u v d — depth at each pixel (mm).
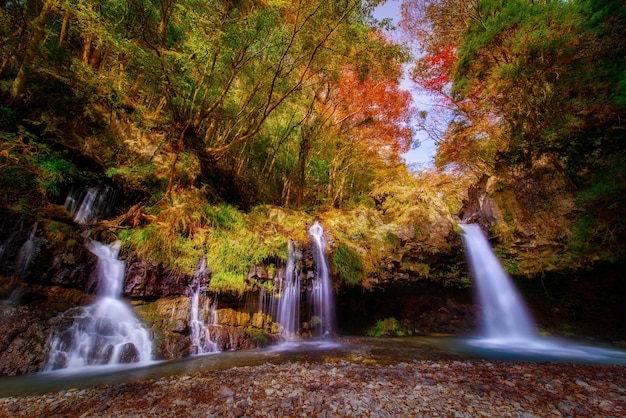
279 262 8109
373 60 11781
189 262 7102
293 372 5164
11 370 4613
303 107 14500
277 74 9758
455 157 14961
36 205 6133
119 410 3551
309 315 9047
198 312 7016
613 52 9398
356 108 14742
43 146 6219
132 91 9867
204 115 9625
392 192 12266
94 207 7754
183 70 8359
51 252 5566
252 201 12492
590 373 5570
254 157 14734
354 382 4684
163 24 8219
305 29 9883
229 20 8016
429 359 6766
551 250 10164
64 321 5352
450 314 11719
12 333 4816
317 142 15148
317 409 3660
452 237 10578
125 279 6371
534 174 11055
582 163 10164
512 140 11844
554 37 9781
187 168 9008
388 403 3893
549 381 4980
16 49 6922
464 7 15203
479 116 13164
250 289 7570
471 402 4004
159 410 3547
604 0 9930
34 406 3631
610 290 10289
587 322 10914
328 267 8820
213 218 8188
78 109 8148
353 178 17359
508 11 11016
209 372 5117
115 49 7574
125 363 5605
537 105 10945
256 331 7668
